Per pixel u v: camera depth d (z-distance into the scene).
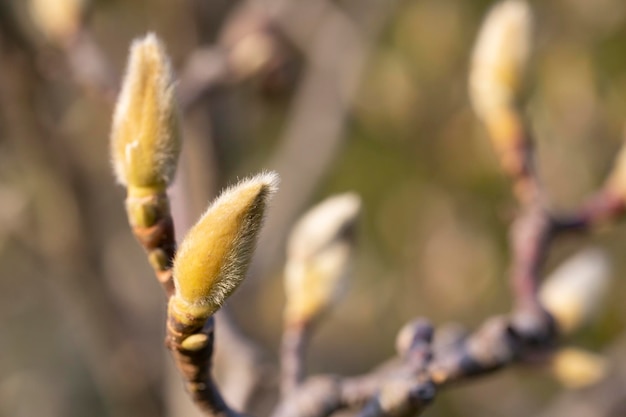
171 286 0.30
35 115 0.56
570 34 0.88
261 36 0.55
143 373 0.64
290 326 0.37
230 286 0.28
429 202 0.91
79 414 1.04
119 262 0.78
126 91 0.30
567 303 0.37
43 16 0.47
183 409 0.58
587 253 0.38
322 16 0.69
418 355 0.34
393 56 0.87
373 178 0.89
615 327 0.82
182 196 0.40
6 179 0.61
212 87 0.53
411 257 0.92
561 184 0.87
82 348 1.00
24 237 0.63
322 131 0.67
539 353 0.36
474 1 0.87
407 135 0.89
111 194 0.76
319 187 0.74
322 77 0.69
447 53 0.87
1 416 1.03
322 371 0.98
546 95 0.87
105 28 0.72
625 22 0.88
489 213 0.90
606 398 0.73
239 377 0.40
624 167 0.39
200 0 0.60
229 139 0.57
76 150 0.63
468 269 0.92
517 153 0.39
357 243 0.38
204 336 0.29
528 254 0.39
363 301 0.94
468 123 0.89
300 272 0.38
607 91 0.88
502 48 0.39
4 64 0.53
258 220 0.28
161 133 0.30
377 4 0.73
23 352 1.03
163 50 0.30
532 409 0.91
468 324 0.93
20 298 0.99
